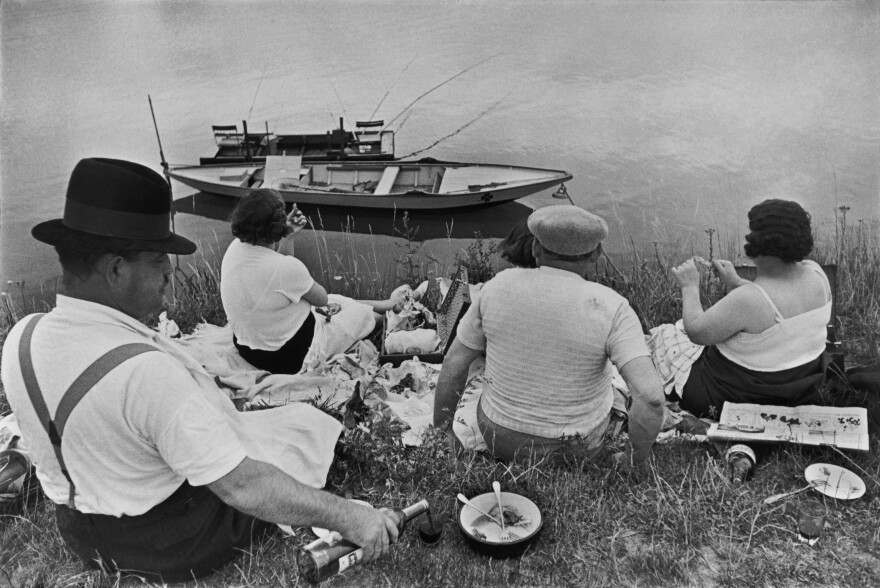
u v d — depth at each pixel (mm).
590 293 3088
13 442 3205
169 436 2213
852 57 13953
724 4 17312
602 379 3283
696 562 2854
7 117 14172
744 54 14539
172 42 17375
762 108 12250
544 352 3154
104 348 2227
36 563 2807
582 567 2828
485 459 3439
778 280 3600
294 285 4285
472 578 2773
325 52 16469
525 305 3145
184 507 2547
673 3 17844
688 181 10234
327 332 4793
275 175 10359
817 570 2787
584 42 16312
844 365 4180
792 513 3062
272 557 2822
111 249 2191
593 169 10914
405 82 14922
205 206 10789
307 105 14094
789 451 3434
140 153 12773
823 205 9094
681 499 3111
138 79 15703
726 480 3203
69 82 15586
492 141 12219
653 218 9180
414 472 3254
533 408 3268
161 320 5172
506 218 9570
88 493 2398
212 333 5125
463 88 14547
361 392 4004
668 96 13406
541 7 18391
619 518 3059
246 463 2277
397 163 10539
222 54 16797
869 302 5191
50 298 7195
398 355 4641
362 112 13844
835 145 10992
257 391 4141
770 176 10148
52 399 2240
